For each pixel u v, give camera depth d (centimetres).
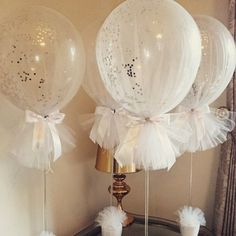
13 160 135
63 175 163
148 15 103
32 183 145
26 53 106
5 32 107
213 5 170
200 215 165
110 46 106
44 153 124
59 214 162
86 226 180
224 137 151
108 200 196
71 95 122
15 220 139
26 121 117
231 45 132
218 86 134
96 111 145
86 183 178
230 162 165
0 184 131
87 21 168
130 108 113
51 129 122
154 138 115
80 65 119
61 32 111
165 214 193
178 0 176
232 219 167
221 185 169
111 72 107
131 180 200
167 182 191
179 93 109
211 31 130
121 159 119
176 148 134
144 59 102
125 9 106
